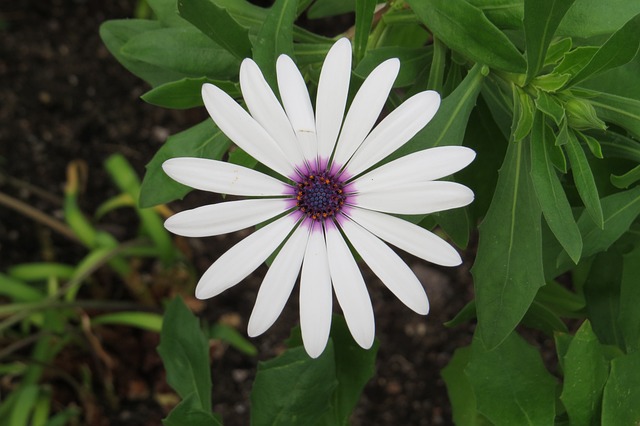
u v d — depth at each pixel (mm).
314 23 537
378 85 248
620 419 278
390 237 254
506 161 271
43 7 554
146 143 541
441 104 266
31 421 487
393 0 295
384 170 251
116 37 329
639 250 291
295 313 500
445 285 495
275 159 252
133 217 529
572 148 259
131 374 489
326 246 258
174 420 273
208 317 500
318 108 249
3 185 530
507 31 294
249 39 283
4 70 546
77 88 546
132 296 502
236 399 492
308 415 293
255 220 256
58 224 503
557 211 254
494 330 267
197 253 511
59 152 537
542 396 286
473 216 326
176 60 289
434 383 486
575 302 336
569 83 259
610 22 262
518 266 267
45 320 466
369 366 302
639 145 282
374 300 498
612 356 306
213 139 283
